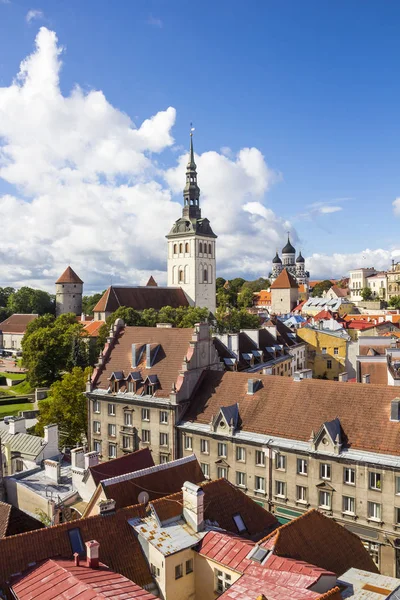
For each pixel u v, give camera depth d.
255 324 187.00
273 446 63.00
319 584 30.77
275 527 45.66
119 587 29.86
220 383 75.06
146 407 76.81
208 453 70.12
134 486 45.91
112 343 88.94
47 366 155.12
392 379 80.81
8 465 73.12
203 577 35.72
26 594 30.00
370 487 56.47
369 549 56.81
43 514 53.25
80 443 92.31
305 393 67.00
